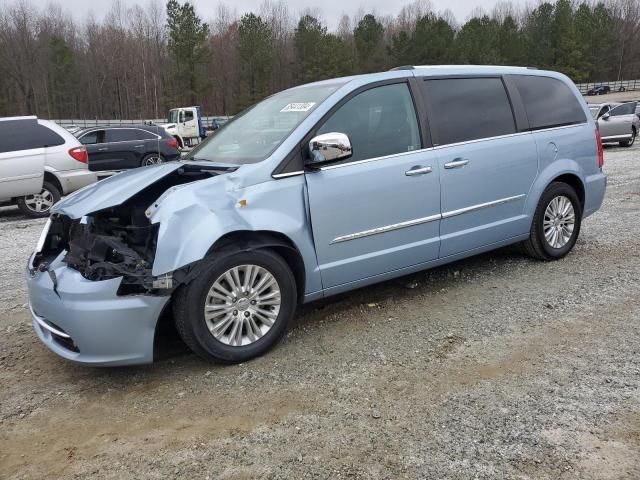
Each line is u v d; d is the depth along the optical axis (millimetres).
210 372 3484
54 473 2584
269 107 4516
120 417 3035
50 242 3910
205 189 3441
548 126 5223
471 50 62438
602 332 3777
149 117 71875
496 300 4488
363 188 3963
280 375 3404
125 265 3271
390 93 4262
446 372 3350
